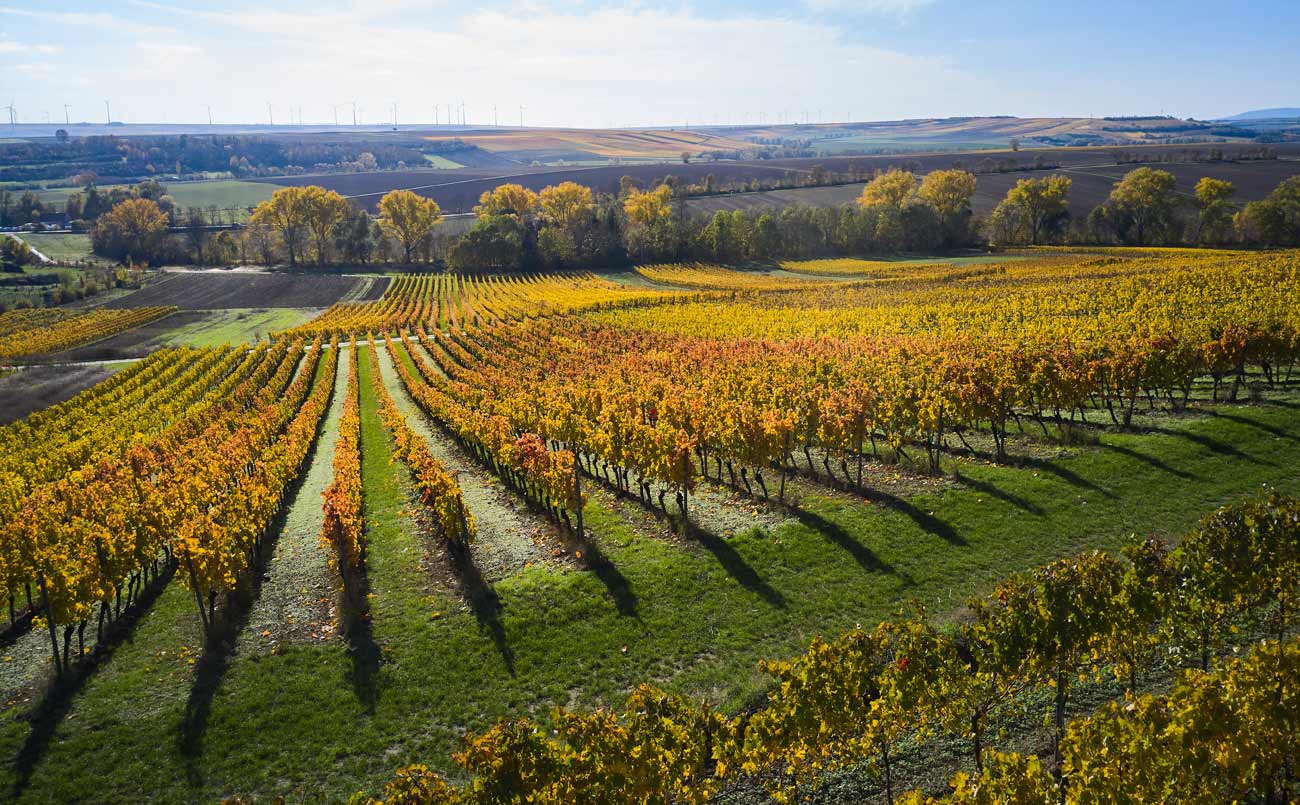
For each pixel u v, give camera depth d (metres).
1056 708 14.49
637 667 18.42
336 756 16.02
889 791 12.95
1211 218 111.94
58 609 19.03
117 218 153.38
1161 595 14.34
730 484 30.52
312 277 134.00
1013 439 31.62
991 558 21.81
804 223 139.75
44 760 16.28
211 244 150.00
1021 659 13.86
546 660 18.92
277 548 27.97
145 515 25.05
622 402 37.38
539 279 129.62
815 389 32.41
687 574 22.52
